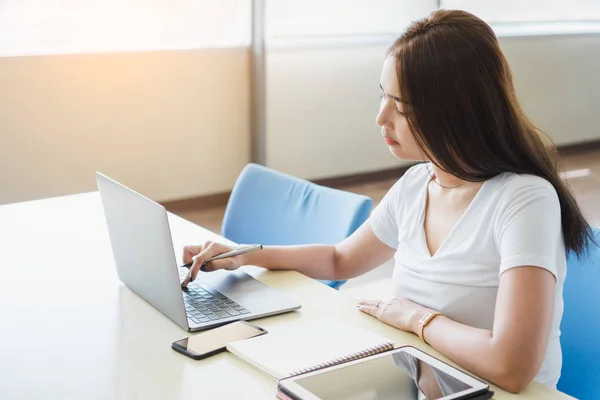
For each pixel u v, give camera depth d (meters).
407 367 1.15
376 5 5.14
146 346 1.29
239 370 1.20
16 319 1.40
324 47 4.96
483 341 1.21
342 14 4.99
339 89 5.10
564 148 6.44
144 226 1.36
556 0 6.15
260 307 1.43
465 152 1.31
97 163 4.30
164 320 1.40
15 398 1.12
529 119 1.36
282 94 4.86
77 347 1.29
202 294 1.49
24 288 1.55
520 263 1.23
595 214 4.67
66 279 1.60
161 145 4.50
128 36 4.26
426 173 1.54
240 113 4.77
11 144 4.02
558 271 1.34
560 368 1.39
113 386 1.16
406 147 1.38
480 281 1.36
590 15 6.37
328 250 1.71
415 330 1.33
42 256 1.73
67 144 4.18
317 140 5.09
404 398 1.06
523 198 1.30
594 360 1.48
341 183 5.29
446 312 1.39
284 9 4.75
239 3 4.60
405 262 1.50
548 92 6.21
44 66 4.02
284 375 1.15
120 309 1.45
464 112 1.28
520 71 6.00
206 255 1.55
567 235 1.37
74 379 1.18
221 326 1.35
